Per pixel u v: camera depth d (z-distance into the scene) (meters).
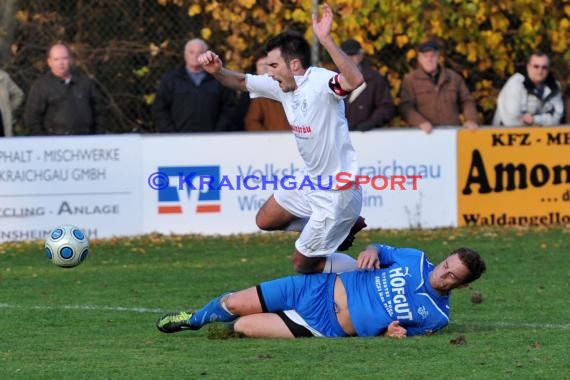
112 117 47.75
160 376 20.56
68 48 44.53
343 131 25.69
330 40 24.23
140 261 37.31
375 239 41.53
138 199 42.31
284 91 25.47
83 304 29.78
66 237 27.34
